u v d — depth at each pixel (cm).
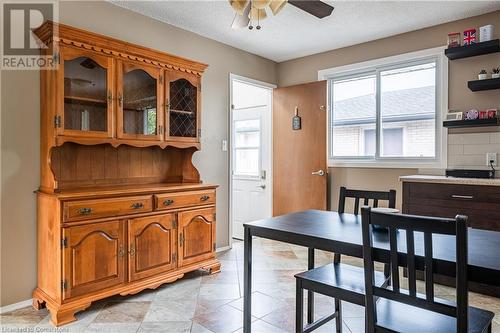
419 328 135
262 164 484
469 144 329
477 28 326
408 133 376
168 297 269
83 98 250
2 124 240
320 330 218
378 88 394
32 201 254
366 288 141
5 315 237
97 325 223
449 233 117
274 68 476
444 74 343
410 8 309
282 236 180
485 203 278
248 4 211
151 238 273
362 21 338
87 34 246
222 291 281
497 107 315
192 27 354
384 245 148
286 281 305
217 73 395
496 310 247
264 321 230
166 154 340
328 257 376
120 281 254
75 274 230
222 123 401
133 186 296
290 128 454
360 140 413
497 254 133
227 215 410
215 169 394
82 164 279
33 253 255
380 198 221
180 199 295
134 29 318
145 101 290
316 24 344
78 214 231
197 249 310
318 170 428
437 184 301
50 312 236
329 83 435
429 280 125
